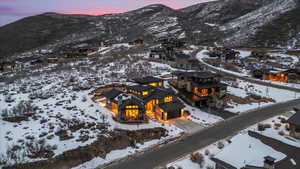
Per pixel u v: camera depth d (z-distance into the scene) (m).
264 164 17.08
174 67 72.62
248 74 69.44
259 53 95.56
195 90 43.34
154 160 23.83
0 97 43.62
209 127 32.62
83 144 26.25
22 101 40.38
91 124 31.44
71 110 36.38
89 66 74.12
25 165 21.59
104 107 38.97
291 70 63.75
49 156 23.36
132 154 25.33
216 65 80.50
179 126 33.28
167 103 38.12
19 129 28.89
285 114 36.59
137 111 34.12
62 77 59.94
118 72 63.62
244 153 19.92
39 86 51.78
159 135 29.83
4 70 90.31
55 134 28.06
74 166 22.72
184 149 26.09
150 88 40.59
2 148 24.09
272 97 47.12
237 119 35.31
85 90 48.19
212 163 22.78
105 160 24.03
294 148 18.55
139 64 73.88
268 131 24.67
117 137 28.47
